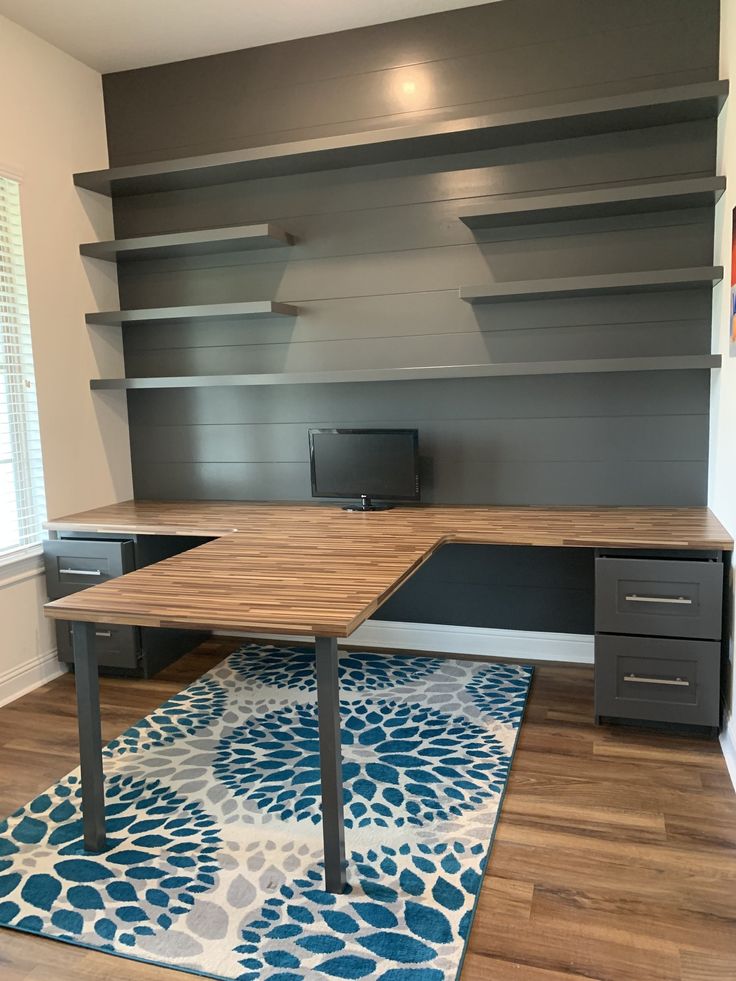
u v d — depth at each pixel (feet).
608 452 10.75
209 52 11.48
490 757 8.39
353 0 10.07
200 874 6.51
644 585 8.63
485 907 6.01
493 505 11.26
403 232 11.12
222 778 8.14
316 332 11.73
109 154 12.30
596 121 9.53
